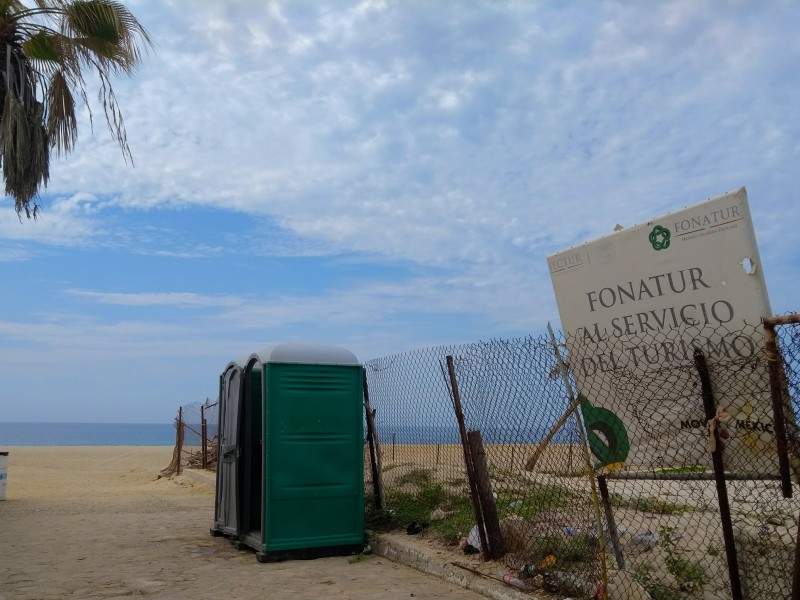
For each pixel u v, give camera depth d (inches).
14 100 429.7
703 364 177.3
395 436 350.3
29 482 784.9
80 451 1984.5
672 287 184.5
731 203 171.9
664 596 201.0
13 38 446.0
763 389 170.1
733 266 172.7
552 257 211.8
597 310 201.8
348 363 334.0
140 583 266.7
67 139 462.9
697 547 212.7
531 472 255.1
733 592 179.0
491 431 260.8
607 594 205.9
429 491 353.7
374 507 361.1
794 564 165.6
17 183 437.4
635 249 191.3
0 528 404.8
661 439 190.9
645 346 191.5
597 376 203.8
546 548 250.1
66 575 279.7
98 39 449.1
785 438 163.6
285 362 321.4
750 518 201.0
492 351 258.2
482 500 269.3
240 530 336.8
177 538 370.6
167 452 1849.2
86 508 512.4
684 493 262.7
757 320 169.9
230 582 267.9
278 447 314.7
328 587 258.4
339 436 327.3
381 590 252.4
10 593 249.8
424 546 299.7
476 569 259.6
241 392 347.6
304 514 315.3
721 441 176.7
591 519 243.8
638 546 227.8
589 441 208.8
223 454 371.9
